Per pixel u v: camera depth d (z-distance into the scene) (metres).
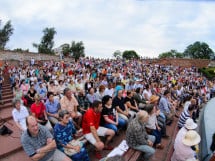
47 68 22.34
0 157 4.90
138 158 4.73
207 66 48.22
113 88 10.17
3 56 29.55
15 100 5.85
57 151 4.24
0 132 6.12
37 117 6.08
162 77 25.86
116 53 80.12
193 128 4.85
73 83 11.05
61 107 6.38
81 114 6.99
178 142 4.75
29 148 3.90
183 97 13.33
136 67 34.66
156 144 6.16
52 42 50.75
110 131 5.44
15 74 17.42
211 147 4.96
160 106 8.52
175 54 90.44
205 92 16.67
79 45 54.88
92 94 8.05
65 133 4.54
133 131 4.73
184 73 36.41
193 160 4.29
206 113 7.55
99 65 29.80
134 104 7.75
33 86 9.66
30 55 33.56
